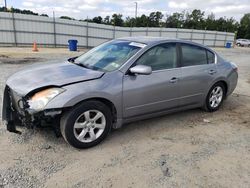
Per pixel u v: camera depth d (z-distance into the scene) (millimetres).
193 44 4598
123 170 2947
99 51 4355
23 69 4012
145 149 3475
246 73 11211
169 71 4086
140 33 33625
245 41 51188
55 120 3250
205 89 4777
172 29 38156
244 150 3627
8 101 3582
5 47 22109
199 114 5012
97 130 3504
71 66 3896
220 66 5039
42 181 2662
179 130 4184
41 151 3248
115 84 3471
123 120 3729
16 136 3590
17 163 2953
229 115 5098
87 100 3281
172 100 4227
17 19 23344
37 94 3109
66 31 26344
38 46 25000
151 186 2686
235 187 2752
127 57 3775
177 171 2990
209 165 3162
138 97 3725
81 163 3041
